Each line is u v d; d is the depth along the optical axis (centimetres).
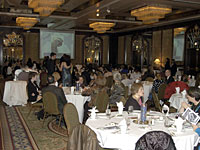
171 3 997
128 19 1494
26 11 1262
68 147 240
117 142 305
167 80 809
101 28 1479
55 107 566
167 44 1540
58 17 1335
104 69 1348
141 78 1125
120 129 322
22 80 924
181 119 318
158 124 352
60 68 865
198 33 1342
